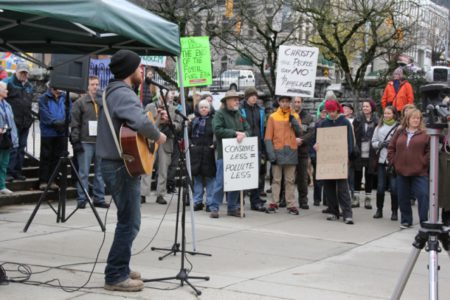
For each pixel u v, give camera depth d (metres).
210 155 10.45
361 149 11.59
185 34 19.48
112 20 5.69
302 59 11.20
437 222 4.27
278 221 10.02
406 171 9.30
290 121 10.68
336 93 20.50
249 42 21.91
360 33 20.83
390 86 14.60
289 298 5.57
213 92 25.69
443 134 4.66
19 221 9.10
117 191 5.39
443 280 6.53
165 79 18.61
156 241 8.01
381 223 10.20
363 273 6.71
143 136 5.25
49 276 6.03
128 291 5.53
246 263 6.99
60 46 7.82
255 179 10.20
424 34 24.77
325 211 11.05
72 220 9.34
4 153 10.45
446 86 4.46
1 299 5.20
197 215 10.31
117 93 5.26
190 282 5.99
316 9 19.14
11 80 11.24
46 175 11.32
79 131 10.23
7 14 6.27
